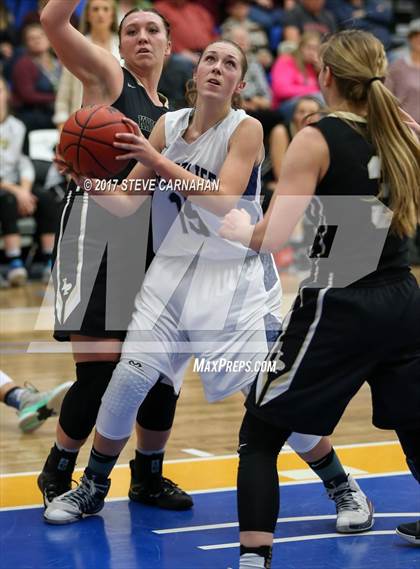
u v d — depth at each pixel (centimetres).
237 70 508
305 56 1536
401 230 436
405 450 479
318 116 518
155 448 571
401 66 1262
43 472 571
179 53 1553
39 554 498
